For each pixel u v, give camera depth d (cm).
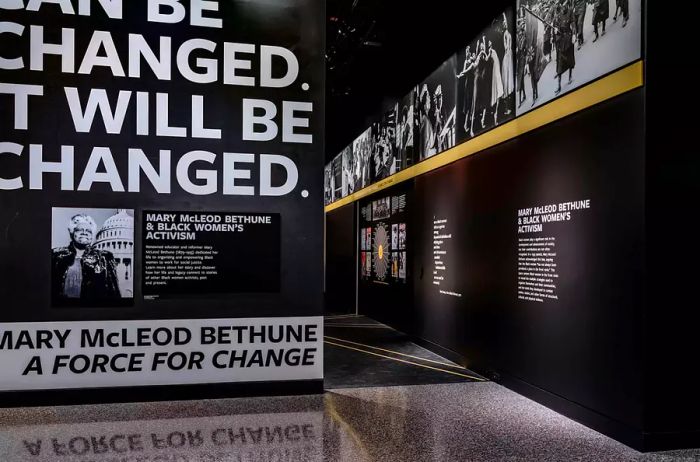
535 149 559
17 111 518
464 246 722
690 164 420
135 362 538
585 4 480
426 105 863
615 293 443
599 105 464
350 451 411
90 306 529
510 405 538
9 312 514
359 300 1291
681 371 418
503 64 623
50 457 395
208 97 559
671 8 417
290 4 580
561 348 512
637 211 419
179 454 402
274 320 569
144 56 545
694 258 420
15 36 518
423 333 865
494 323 639
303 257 578
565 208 509
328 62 895
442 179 800
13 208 516
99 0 535
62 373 524
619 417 437
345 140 1371
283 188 575
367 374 671
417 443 430
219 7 563
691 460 398
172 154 550
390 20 731
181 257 549
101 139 534
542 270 544
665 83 415
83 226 528
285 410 515
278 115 576
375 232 1161
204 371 552
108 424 470
